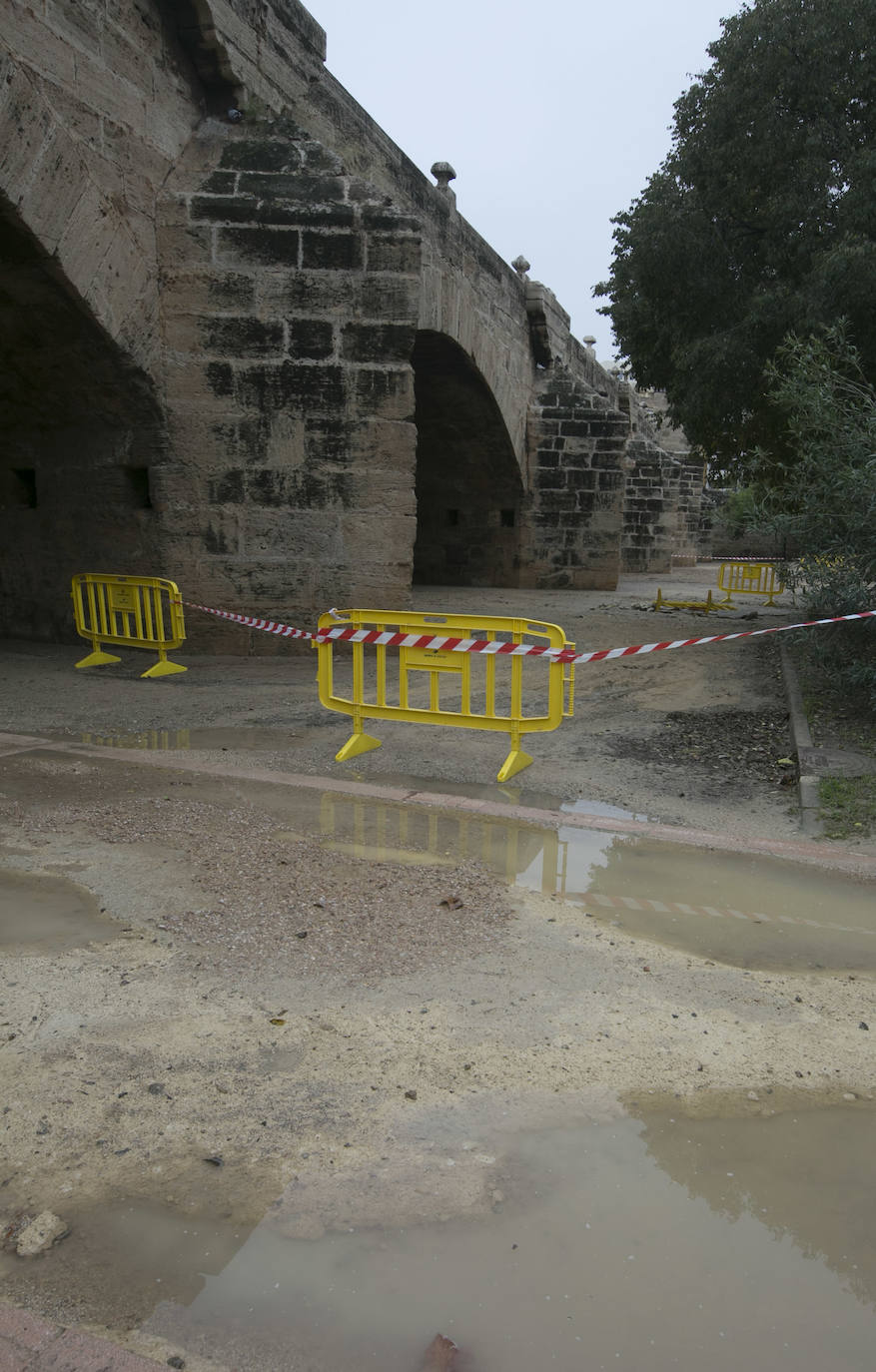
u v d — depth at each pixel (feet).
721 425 45.24
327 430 33.47
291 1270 6.49
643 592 71.10
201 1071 8.77
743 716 25.45
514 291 62.54
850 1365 5.82
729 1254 6.72
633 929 12.25
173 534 33.55
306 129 36.52
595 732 23.73
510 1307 6.23
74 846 14.52
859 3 37.42
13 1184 7.27
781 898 13.44
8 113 24.71
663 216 42.55
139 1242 6.71
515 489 69.21
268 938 11.60
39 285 28.48
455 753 21.56
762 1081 8.87
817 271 37.01
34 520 36.55
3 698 26.78
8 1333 5.90
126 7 29.37
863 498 24.35
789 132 39.55
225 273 32.42
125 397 32.42
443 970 10.93
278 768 19.93
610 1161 7.68
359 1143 7.82
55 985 10.27
